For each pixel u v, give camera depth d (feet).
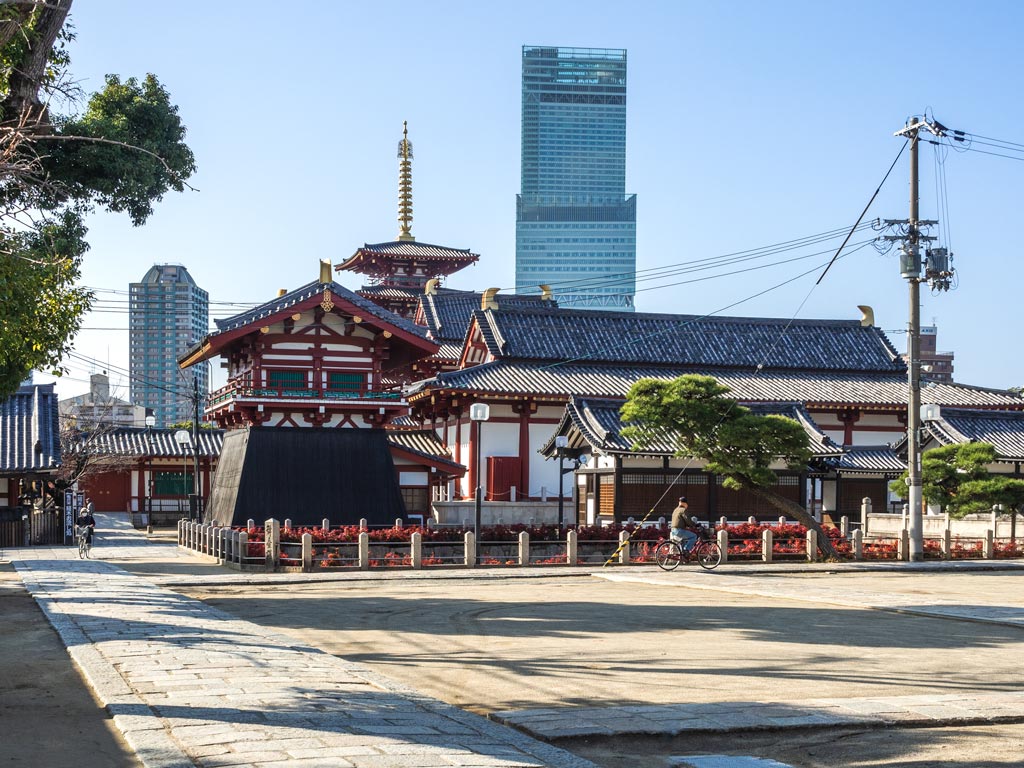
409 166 318.45
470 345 224.33
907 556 124.47
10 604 66.64
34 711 32.63
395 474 146.92
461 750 27.53
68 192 87.25
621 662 46.44
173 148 95.91
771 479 117.19
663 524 130.52
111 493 221.87
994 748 30.96
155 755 25.89
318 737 27.99
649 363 215.31
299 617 65.16
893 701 37.01
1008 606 70.69
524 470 197.88
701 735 32.22
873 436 218.18
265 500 139.54
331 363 145.59
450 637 55.31
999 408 216.54
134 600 68.33
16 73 52.03
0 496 150.10
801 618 64.49
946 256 124.06
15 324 58.03
